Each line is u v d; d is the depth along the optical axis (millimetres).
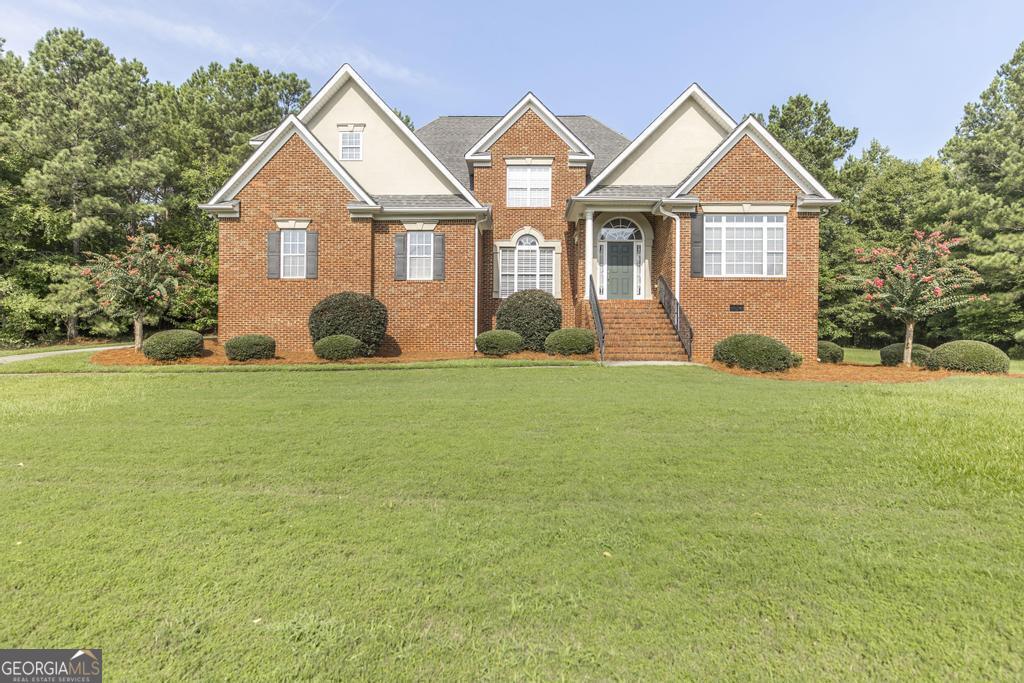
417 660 2660
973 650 2730
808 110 31094
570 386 10805
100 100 24719
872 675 2553
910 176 32250
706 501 4754
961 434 6777
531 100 19406
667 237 17250
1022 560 3654
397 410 8508
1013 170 23359
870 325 30391
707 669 2594
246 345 14781
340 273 17172
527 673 2564
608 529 4160
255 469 5613
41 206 23500
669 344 15922
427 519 4352
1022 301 24375
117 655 2701
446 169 18500
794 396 9656
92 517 4352
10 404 8930
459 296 17703
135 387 10758
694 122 18422
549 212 19484
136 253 16109
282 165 17188
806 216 16391
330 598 3189
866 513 4473
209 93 35812
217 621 2971
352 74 18703
